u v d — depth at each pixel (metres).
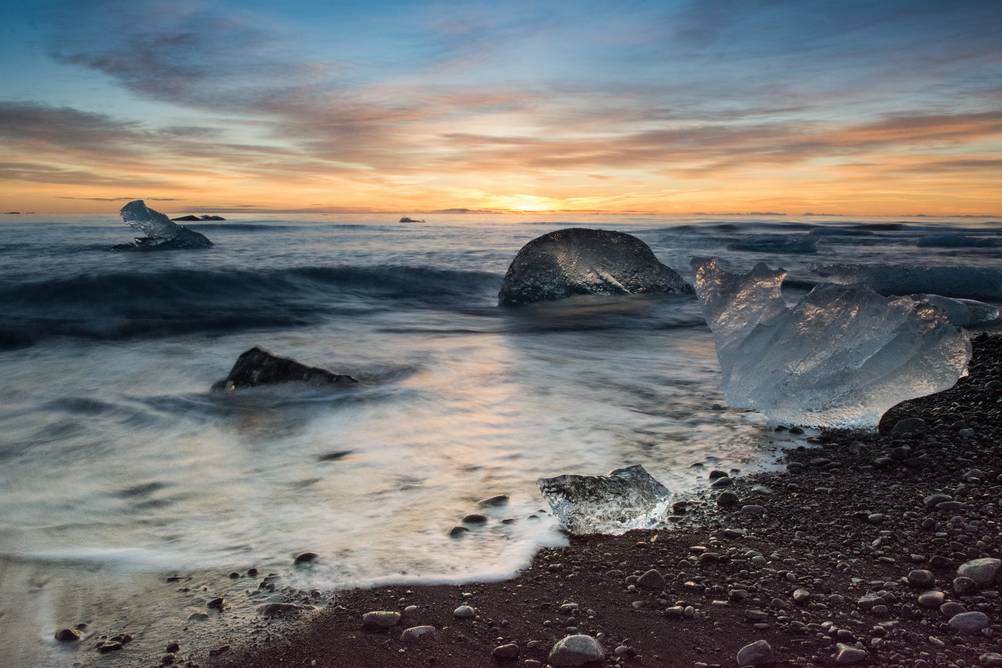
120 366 7.74
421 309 12.93
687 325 10.66
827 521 3.52
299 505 3.84
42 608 2.78
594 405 5.94
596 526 3.46
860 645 2.43
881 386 4.94
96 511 3.80
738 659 2.37
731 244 26.69
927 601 2.68
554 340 9.41
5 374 7.36
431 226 53.84
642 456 4.61
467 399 6.12
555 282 13.51
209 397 6.27
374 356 8.20
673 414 5.66
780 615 2.65
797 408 5.15
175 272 13.94
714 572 3.02
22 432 5.35
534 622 2.66
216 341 9.43
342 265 17.20
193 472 4.41
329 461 4.58
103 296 12.54
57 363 7.95
